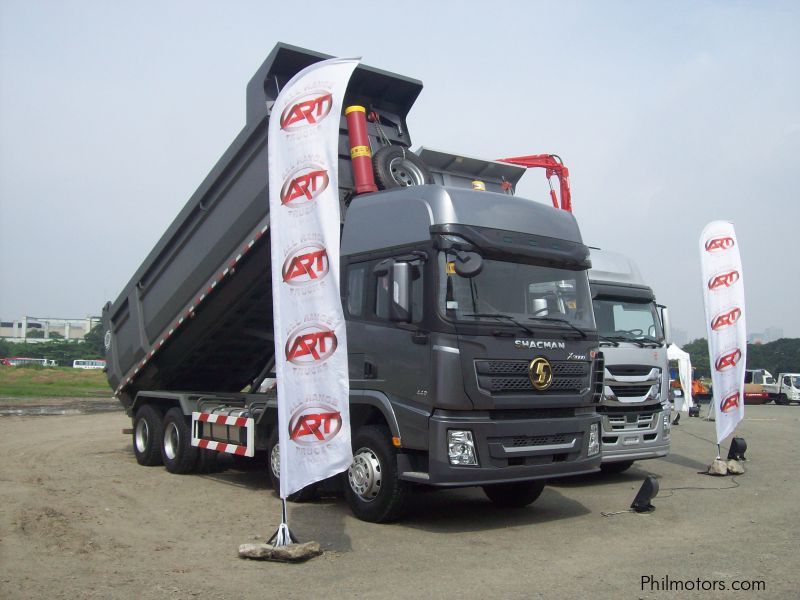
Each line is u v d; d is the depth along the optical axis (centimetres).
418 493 936
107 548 629
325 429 600
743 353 1117
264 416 891
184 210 1046
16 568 561
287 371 620
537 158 1706
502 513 811
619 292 1077
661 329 1122
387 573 560
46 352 10988
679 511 816
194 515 779
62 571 557
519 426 700
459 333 682
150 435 1155
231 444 965
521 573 561
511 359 705
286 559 588
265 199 880
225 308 1045
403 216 748
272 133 648
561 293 775
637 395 1035
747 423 2295
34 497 845
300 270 619
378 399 732
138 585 523
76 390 3822
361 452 762
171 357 1180
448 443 671
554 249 770
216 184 982
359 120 860
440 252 699
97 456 1288
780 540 669
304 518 767
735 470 1105
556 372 736
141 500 865
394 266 703
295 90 638
